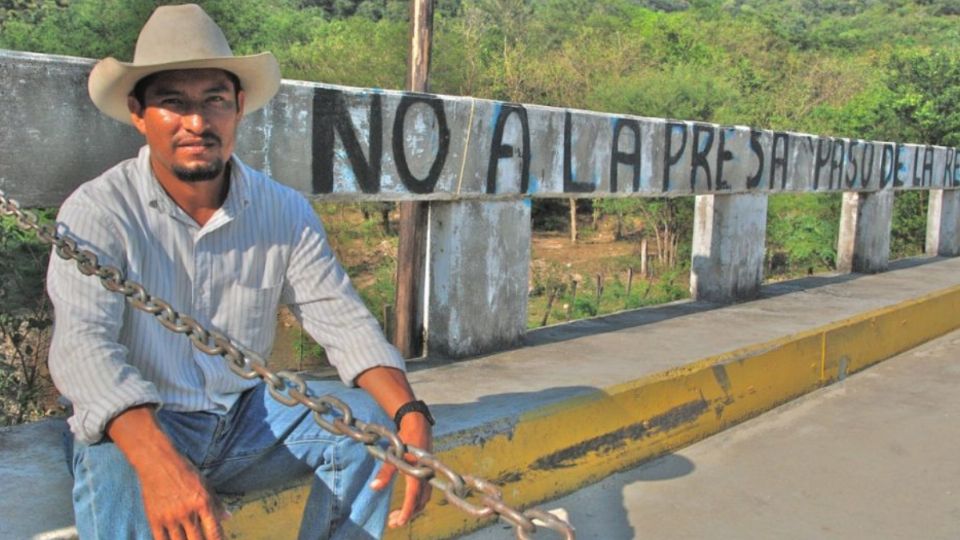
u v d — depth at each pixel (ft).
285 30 81.97
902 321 24.53
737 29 124.06
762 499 14.10
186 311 7.82
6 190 10.92
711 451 16.24
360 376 7.98
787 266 59.77
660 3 263.08
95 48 45.50
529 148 17.70
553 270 62.59
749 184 24.54
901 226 51.75
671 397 16.11
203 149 7.40
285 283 8.32
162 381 7.70
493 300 17.56
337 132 14.29
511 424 13.15
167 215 7.64
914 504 14.06
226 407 8.03
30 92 11.04
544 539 12.48
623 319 21.75
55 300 7.09
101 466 6.93
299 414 8.01
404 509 7.68
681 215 65.62
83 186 7.60
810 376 20.22
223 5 60.54
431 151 15.75
